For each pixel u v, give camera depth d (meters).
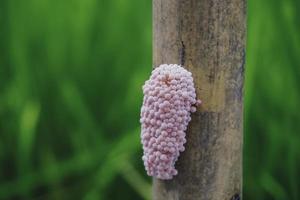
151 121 0.30
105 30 0.69
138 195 0.65
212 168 0.32
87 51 0.69
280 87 0.62
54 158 0.66
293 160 0.59
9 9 0.70
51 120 0.67
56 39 0.69
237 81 0.31
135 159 0.64
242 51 0.31
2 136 0.66
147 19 0.67
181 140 0.30
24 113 0.63
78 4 0.70
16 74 0.67
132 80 0.64
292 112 0.61
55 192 0.64
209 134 0.31
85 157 0.63
